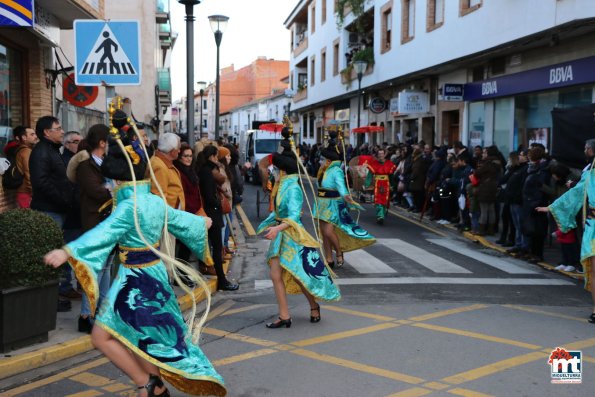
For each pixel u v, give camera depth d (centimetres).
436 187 1440
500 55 1630
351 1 2761
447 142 1934
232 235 1114
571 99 1377
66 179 649
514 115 1620
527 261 1008
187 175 750
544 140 1484
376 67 2559
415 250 1095
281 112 4969
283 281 630
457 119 2017
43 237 527
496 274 902
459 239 1241
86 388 468
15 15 779
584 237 657
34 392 460
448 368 504
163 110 4147
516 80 1558
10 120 1005
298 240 601
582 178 687
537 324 638
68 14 1106
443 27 1883
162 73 3469
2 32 927
